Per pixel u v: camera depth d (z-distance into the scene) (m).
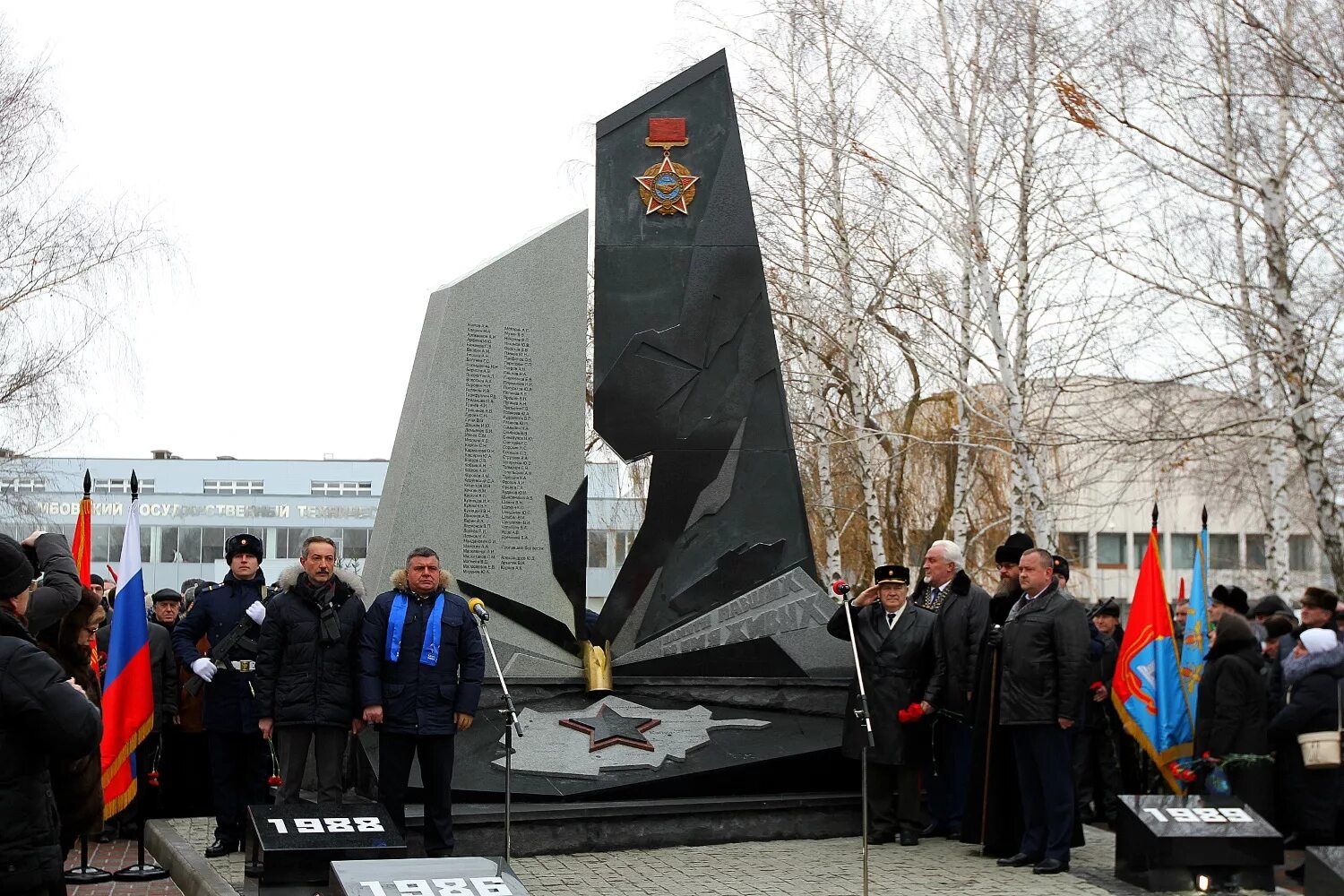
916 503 24.02
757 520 11.13
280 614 8.77
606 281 11.22
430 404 10.60
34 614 6.17
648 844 9.61
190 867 8.70
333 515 36.12
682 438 11.12
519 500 10.76
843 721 10.31
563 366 11.02
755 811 9.93
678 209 11.37
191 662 9.29
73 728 4.70
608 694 10.36
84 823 6.34
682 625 10.86
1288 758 9.50
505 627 10.59
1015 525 18.78
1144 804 8.55
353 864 5.98
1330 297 16.20
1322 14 16.08
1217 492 22.77
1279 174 16.59
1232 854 8.20
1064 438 19.09
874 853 9.55
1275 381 18.39
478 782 9.53
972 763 9.78
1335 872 7.14
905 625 10.05
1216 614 11.45
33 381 19.94
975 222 18.28
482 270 10.84
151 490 36.88
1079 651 8.95
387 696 8.59
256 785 9.58
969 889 8.30
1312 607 9.68
